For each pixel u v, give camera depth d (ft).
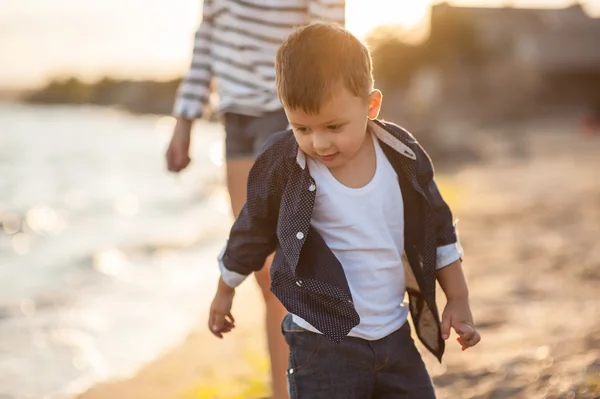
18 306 22.52
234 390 12.60
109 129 229.45
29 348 17.47
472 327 6.88
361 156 6.70
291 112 6.19
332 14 8.23
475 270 20.57
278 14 8.65
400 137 6.75
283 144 6.75
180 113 9.60
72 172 95.50
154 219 51.88
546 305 15.65
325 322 6.38
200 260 32.42
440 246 6.90
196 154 134.92
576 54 168.14
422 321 7.13
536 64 166.50
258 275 8.97
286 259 6.57
